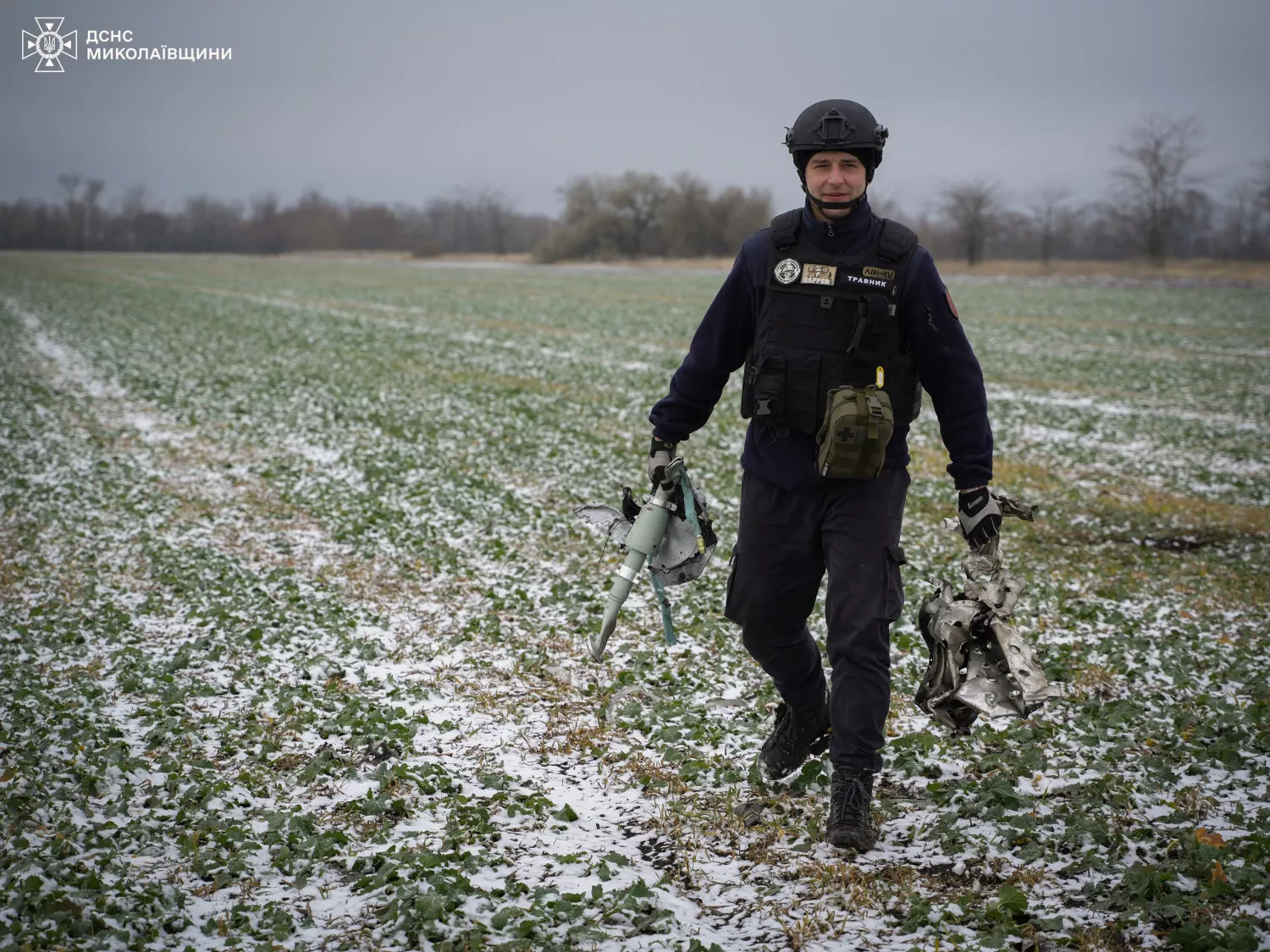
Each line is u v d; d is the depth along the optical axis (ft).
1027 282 231.91
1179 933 9.70
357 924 10.77
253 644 20.70
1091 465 45.32
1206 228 326.65
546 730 16.33
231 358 82.74
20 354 83.25
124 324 113.60
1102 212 337.93
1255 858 11.44
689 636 20.97
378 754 15.43
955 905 10.67
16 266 297.74
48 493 35.73
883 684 11.74
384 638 21.24
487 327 114.93
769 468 11.78
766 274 11.65
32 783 13.91
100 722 16.71
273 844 12.51
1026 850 11.69
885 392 11.19
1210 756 14.87
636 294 180.45
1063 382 73.20
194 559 27.37
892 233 11.41
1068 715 16.87
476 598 24.00
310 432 49.34
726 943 10.37
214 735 16.24
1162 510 36.04
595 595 23.91
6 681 18.67
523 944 10.09
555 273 289.74
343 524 31.42
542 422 53.47
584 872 11.81
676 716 16.61
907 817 12.94
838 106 11.18
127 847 12.41
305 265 350.23
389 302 157.28
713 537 12.41
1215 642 21.20
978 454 11.57
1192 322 124.36
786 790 13.75
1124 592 25.12
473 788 14.35
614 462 42.91
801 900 10.98
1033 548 30.63
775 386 11.54
